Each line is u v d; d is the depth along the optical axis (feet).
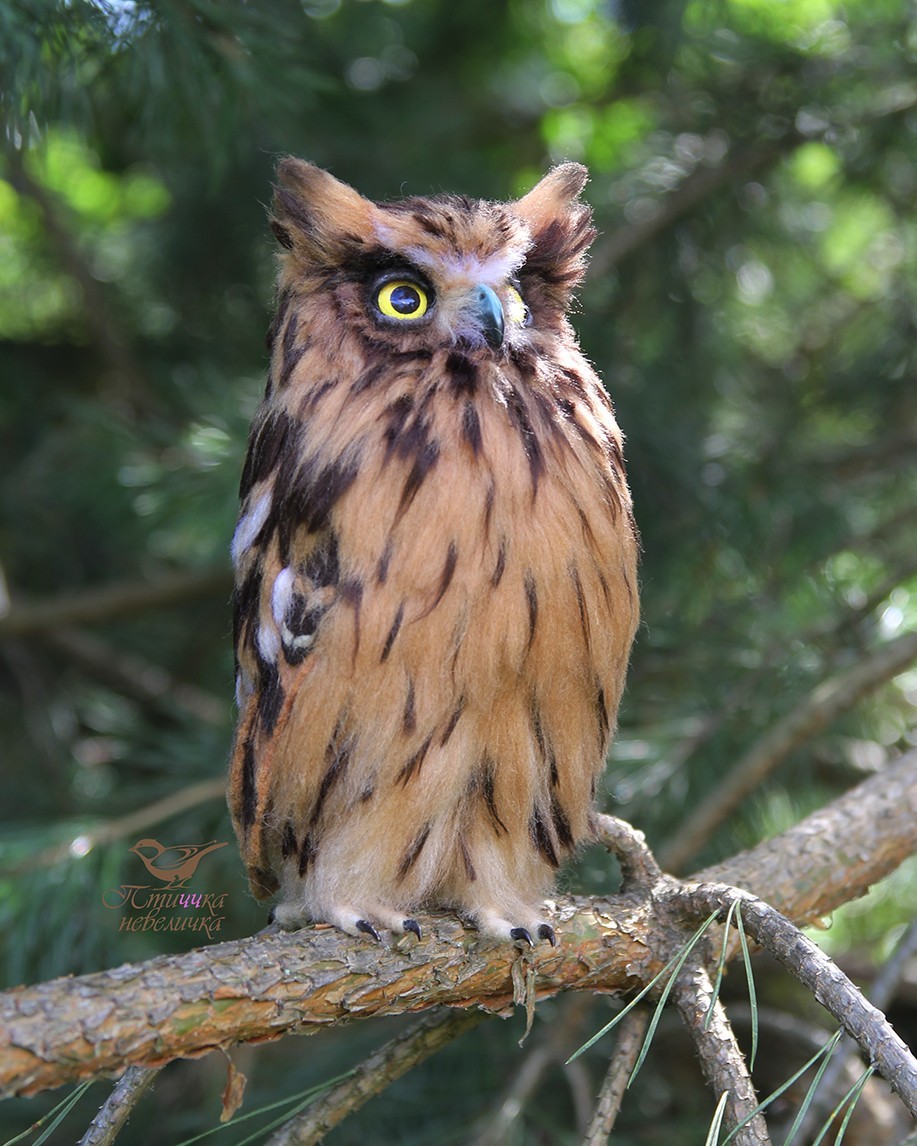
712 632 32.40
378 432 17.84
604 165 46.11
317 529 17.93
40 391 46.73
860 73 34.37
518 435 17.92
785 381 41.83
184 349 45.50
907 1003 34.83
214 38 24.20
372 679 17.71
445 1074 28.96
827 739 31.68
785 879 20.15
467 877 18.53
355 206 19.03
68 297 47.73
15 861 26.58
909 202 38.24
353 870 18.52
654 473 35.19
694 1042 16.66
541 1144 27.40
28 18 22.61
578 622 18.03
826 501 35.14
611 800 29.68
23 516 44.16
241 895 31.60
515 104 51.96
